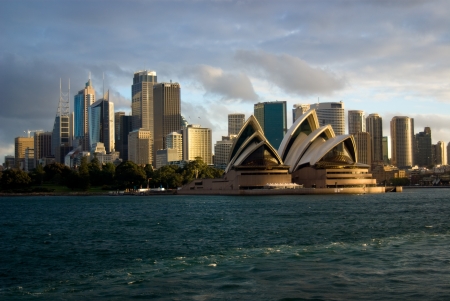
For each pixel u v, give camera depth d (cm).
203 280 4447
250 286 4228
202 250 6019
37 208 15562
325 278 4450
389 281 4331
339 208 12700
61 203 18675
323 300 3853
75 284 4488
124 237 7494
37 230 8844
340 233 7375
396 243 6238
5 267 5353
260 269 4816
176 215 11394
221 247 6209
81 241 7206
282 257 5403
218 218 10231
